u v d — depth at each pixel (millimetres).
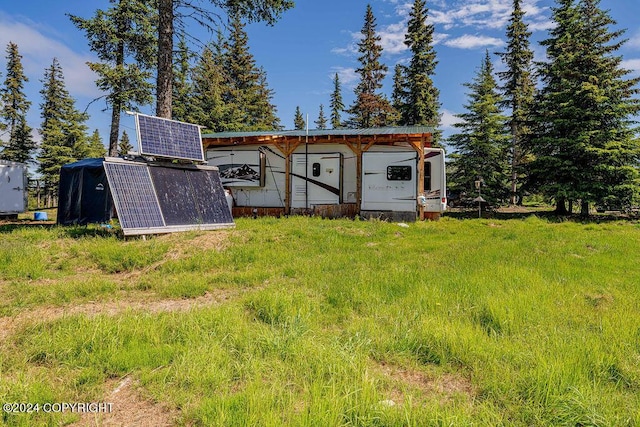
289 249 6934
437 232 9875
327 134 12398
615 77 15062
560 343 2959
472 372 2619
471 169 19000
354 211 12430
